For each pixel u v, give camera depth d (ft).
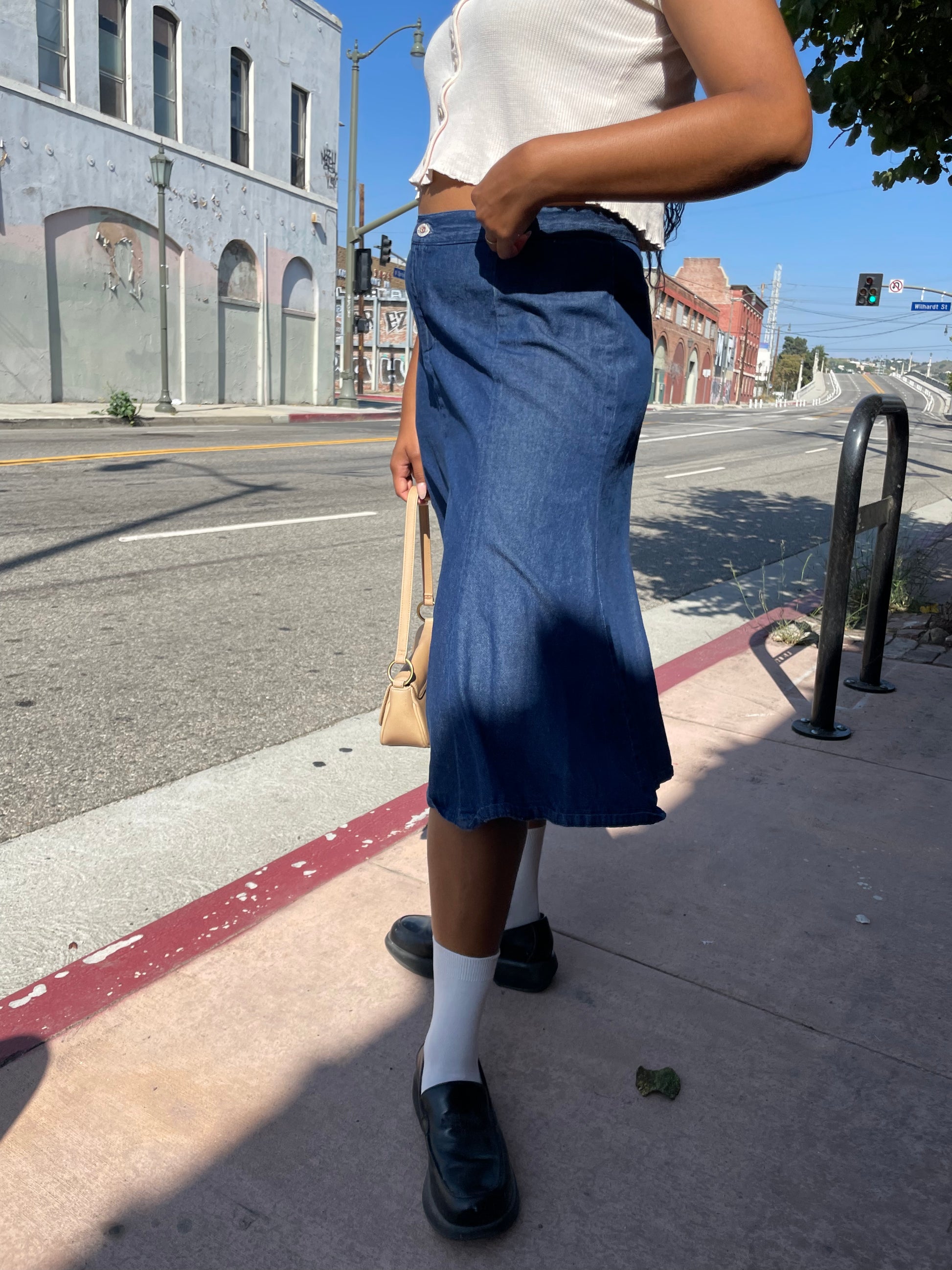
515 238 3.65
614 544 4.33
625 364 4.06
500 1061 5.09
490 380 4.02
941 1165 4.49
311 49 67.82
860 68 12.17
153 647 12.74
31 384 52.08
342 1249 3.98
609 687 4.10
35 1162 4.33
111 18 52.75
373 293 121.90
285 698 11.06
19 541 18.60
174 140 57.67
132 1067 4.93
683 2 3.28
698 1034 5.34
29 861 7.20
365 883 6.73
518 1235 4.08
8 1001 5.43
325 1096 4.78
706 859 7.22
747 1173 4.42
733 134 3.07
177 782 8.69
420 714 5.06
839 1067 5.11
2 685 11.09
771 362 392.06
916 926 6.42
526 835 5.15
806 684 11.47
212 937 6.07
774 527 27.48
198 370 62.80
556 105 3.84
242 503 24.70
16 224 49.57
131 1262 3.87
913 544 22.45
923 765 9.03
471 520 4.01
